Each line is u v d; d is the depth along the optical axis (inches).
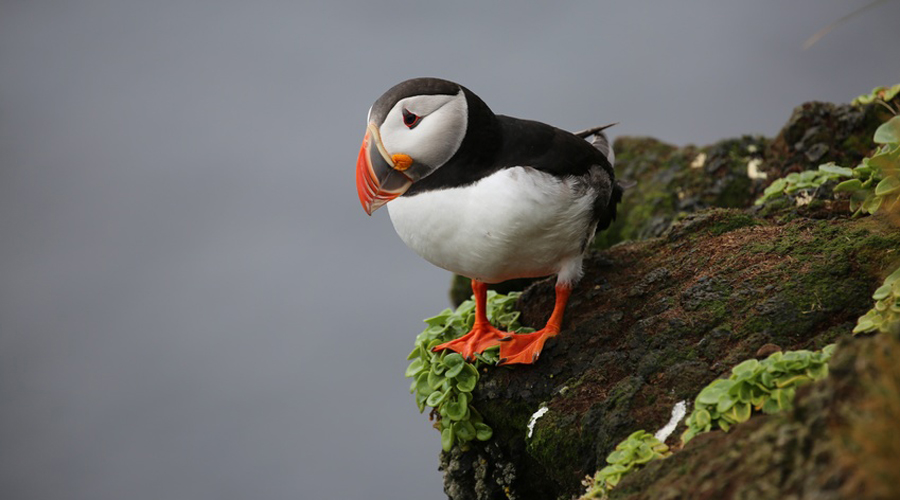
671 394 219.5
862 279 227.3
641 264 280.8
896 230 237.8
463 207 245.9
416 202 252.8
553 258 256.4
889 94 342.0
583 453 227.5
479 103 252.5
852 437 140.2
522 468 256.2
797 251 247.8
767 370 189.0
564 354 255.8
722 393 191.5
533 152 250.5
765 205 303.3
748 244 261.4
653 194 413.4
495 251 247.9
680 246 280.1
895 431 136.3
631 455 196.9
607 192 266.7
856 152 342.3
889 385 143.3
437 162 250.5
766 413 184.9
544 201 239.8
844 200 285.9
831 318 221.5
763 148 400.2
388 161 250.4
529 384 253.6
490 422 259.6
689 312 243.1
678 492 169.0
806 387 162.4
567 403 237.9
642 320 250.2
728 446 173.2
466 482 267.0
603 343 254.2
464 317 288.2
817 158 346.6
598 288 276.1
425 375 265.9
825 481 140.3
